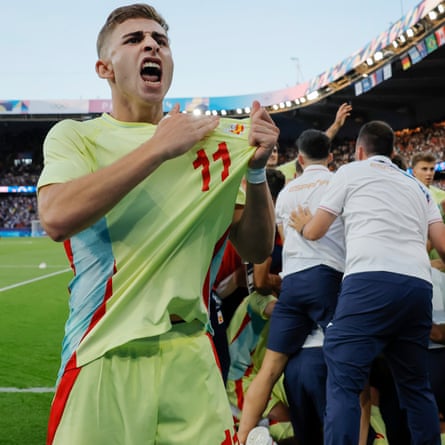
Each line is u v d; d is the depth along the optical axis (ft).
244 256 5.70
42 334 20.45
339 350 7.69
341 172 8.50
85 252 4.58
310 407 9.18
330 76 84.74
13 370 15.26
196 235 4.66
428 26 57.67
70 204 4.04
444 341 9.60
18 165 138.51
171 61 5.04
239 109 109.50
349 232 8.20
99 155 4.71
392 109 94.38
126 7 4.97
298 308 9.27
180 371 4.53
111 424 4.27
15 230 126.31
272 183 11.39
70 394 4.32
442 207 11.23
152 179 4.54
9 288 33.94
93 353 4.33
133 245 4.51
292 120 121.29
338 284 9.09
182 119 4.27
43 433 10.52
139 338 4.36
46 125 137.39
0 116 126.31
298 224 9.07
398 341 7.84
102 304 4.45
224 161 4.75
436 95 84.89
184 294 4.51
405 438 9.34
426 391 7.92
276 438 9.46
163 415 4.45
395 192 8.12
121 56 4.84
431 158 13.47
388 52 65.98
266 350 10.07
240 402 10.12
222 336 9.23
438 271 9.98
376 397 9.74
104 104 121.08
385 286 7.60
